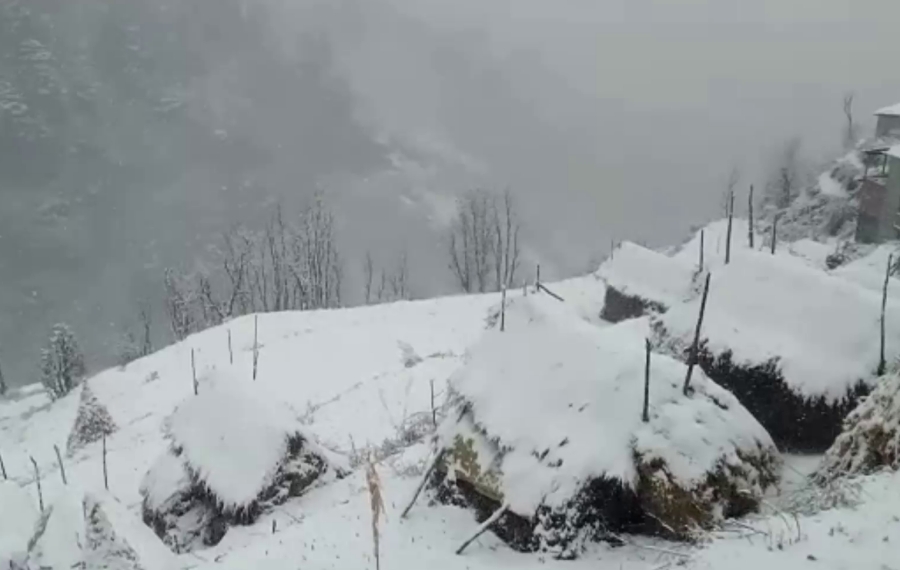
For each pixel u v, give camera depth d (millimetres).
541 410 10133
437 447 11320
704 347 13445
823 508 8188
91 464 23734
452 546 9523
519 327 11719
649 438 9195
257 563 9852
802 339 12523
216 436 15938
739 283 14297
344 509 11484
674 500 8797
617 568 8328
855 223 43188
